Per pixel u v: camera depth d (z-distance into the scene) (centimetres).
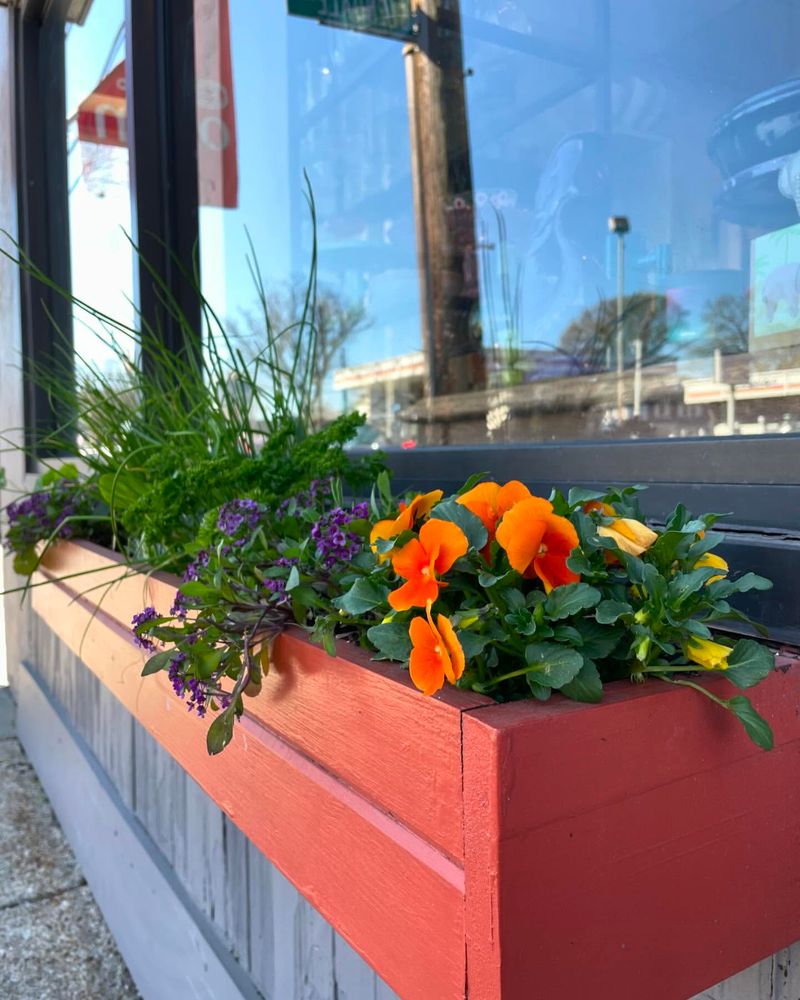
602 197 159
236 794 84
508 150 189
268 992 120
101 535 170
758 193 118
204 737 92
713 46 128
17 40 296
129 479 129
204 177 228
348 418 110
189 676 74
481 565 59
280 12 237
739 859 57
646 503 95
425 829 53
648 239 145
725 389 120
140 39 205
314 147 252
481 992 48
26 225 294
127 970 185
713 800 55
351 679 62
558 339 169
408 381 216
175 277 210
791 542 71
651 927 52
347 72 240
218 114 228
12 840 245
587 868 49
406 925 56
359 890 62
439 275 210
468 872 49
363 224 241
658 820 52
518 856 46
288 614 78
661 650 58
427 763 52
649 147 145
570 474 108
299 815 71
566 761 48
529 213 182
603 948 50
